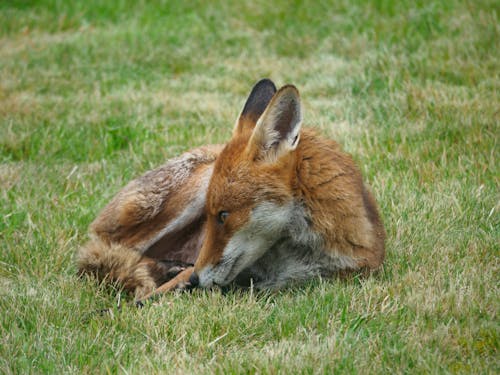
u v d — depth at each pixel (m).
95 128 16.47
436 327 8.34
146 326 8.66
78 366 7.91
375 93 17.50
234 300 9.19
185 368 7.66
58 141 15.59
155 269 10.53
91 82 19.80
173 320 8.77
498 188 12.29
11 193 13.01
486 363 7.52
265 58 21.36
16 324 8.72
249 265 9.58
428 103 16.02
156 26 24.02
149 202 10.66
